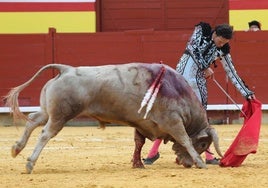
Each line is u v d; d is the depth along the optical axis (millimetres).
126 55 20969
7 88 20906
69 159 12664
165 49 20922
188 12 24391
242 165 11375
